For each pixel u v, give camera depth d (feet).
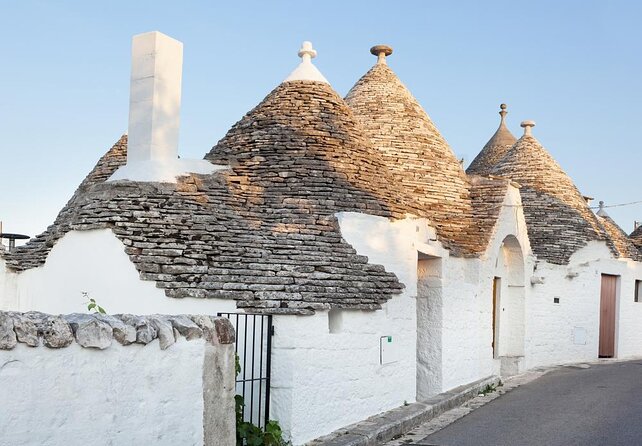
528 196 64.23
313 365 28.66
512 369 53.52
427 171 48.44
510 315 55.47
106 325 17.22
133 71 36.55
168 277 28.40
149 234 30.12
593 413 35.09
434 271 42.60
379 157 41.88
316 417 28.73
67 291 31.55
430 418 35.06
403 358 35.81
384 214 36.29
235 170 37.47
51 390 15.96
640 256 73.72
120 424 17.51
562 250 60.80
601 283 65.98
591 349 62.85
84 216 31.45
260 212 34.65
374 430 29.76
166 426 18.71
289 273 29.99
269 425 26.53
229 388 21.06
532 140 68.03
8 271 35.76
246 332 26.61
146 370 18.22
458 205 48.55
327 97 42.06
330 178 36.91
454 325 43.68
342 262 32.27
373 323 32.71
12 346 15.15
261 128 40.09
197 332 19.79
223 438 20.70
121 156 44.47
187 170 35.83
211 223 31.81
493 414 36.06
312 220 34.14
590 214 66.59
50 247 33.63
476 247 46.03
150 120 35.73
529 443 28.96
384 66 54.39
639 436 29.78
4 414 15.03
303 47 43.96
